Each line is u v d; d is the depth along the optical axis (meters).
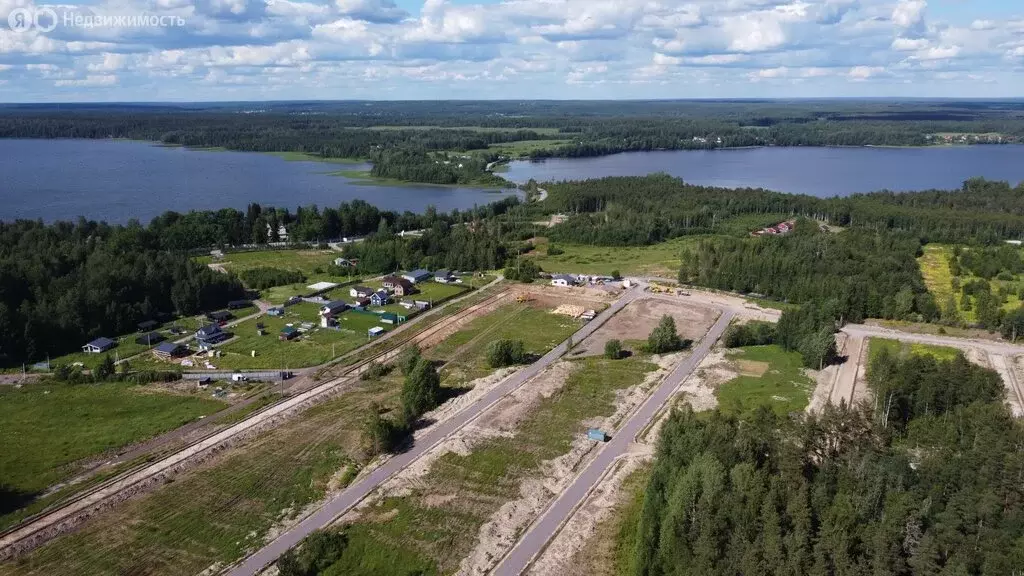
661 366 126.62
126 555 74.25
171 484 88.06
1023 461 66.75
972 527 64.12
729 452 74.31
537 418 104.44
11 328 131.62
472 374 125.00
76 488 86.50
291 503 83.56
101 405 112.19
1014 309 148.75
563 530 77.44
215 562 72.75
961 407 91.88
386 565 72.56
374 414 99.12
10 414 108.38
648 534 69.31
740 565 62.31
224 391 117.88
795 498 64.75
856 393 112.38
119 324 147.75
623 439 97.88
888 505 64.88
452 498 83.62
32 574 71.19
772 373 122.19
